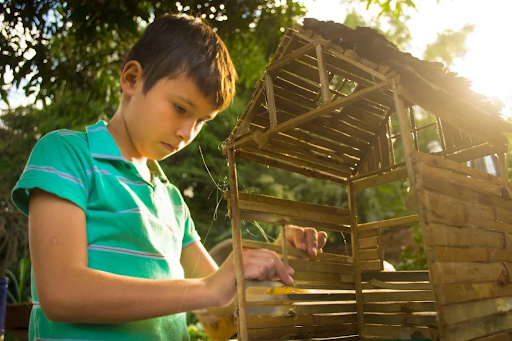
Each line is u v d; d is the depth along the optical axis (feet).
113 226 3.05
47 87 10.01
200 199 23.67
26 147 22.95
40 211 2.81
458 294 2.26
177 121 3.15
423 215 2.27
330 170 3.96
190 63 3.05
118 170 3.22
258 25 9.66
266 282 3.02
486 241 2.60
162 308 2.71
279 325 3.24
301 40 3.11
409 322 3.50
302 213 3.56
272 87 3.19
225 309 4.18
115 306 2.63
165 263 3.31
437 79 2.71
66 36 10.15
